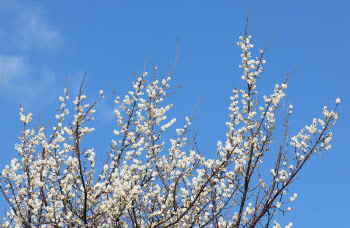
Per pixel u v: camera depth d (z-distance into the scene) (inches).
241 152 243.8
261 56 262.5
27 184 259.9
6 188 249.6
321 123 261.7
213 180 242.2
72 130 235.1
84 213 229.0
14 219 248.4
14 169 251.9
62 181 234.8
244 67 265.1
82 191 229.6
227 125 258.1
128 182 237.6
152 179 256.7
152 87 272.2
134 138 257.6
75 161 231.9
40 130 272.5
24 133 268.2
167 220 249.1
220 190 258.2
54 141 257.6
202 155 246.1
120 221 248.5
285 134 256.5
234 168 250.8
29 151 268.4
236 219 251.0
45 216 235.3
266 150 252.4
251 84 262.7
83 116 234.8
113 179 240.5
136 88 268.1
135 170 256.2
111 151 260.1
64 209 249.6
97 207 254.8
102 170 259.4
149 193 251.4
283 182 252.8
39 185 239.9
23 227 245.1
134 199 225.3
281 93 255.9
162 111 270.4
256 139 241.1
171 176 257.6
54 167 251.4
